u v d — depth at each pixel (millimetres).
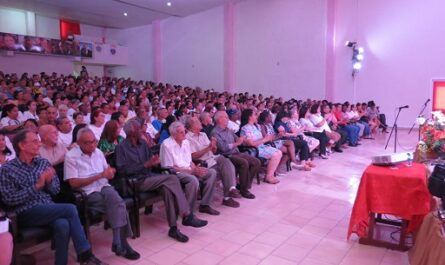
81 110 5805
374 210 2633
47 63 12805
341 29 10461
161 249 2660
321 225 3125
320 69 10758
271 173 4469
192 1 11602
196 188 3053
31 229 2158
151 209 3455
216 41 12891
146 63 15383
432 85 9383
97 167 2729
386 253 2602
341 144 6824
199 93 10406
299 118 6074
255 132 4543
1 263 1892
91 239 2836
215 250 2645
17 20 12516
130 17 13594
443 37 9141
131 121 3018
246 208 3551
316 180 4609
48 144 2926
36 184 2230
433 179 2252
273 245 2730
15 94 7027
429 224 2119
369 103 9516
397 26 9688
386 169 2705
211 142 3623
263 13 11766
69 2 11312
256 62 12102
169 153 3184
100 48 14578
